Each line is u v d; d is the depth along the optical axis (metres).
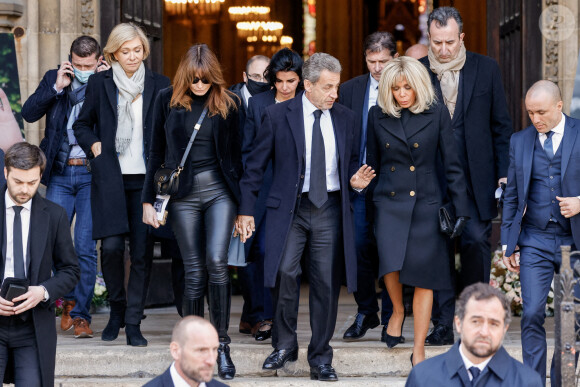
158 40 21.48
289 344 14.14
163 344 15.59
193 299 14.25
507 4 21.16
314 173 13.88
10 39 19.81
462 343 9.39
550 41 20.17
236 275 25.19
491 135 15.52
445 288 13.81
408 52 16.95
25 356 11.66
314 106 14.01
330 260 13.94
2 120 19.66
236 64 41.50
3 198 11.73
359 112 16.17
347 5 38.56
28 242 11.73
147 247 15.50
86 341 15.95
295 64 15.53
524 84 20.23
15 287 11.19
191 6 41.06
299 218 13.95
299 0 41.16
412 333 16.62
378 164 14.30
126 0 20.28
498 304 9.11
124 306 15.99
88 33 20.16
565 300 10.91
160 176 14.00
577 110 19.95
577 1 20.06
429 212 13.86
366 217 14.58
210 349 9.02
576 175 13.27
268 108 14.19
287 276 13.88
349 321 19.16
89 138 15.47
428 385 9.43
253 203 14.11
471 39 34.09
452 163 13.93
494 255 20.39
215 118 14.11
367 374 14.83
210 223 14.17
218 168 14.26
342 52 38.66
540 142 13.52
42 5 20.06
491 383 9.34
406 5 37.94
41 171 11.45
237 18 41.34
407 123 13.91
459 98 15.30
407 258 13.72
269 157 14.22
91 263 16.64
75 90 16.70
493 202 15.30
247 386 13.98
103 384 14.26
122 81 15.45
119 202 15.26
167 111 14.38
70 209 16.91
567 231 13.36
